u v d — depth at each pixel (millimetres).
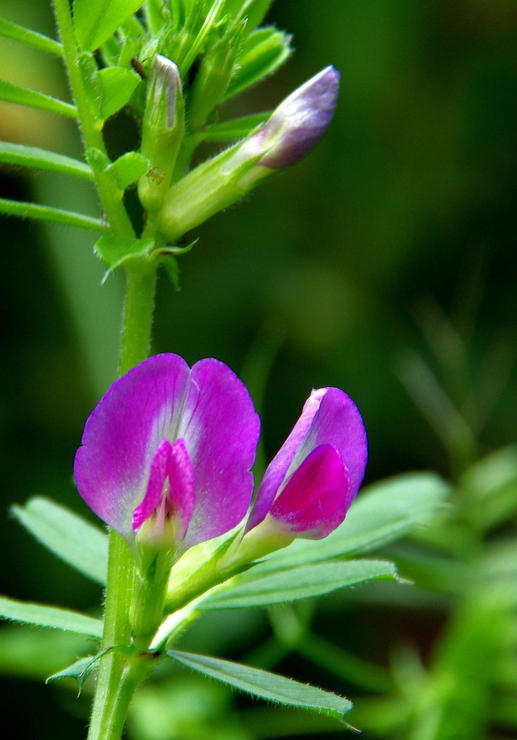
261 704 406
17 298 493
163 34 243
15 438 471
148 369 233
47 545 261
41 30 477
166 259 246
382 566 248
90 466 233
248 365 511
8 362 487
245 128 253
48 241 483
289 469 240
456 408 382
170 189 244
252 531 239
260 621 379
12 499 455
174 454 232
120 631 240
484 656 306
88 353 472
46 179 481
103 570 260
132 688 239
